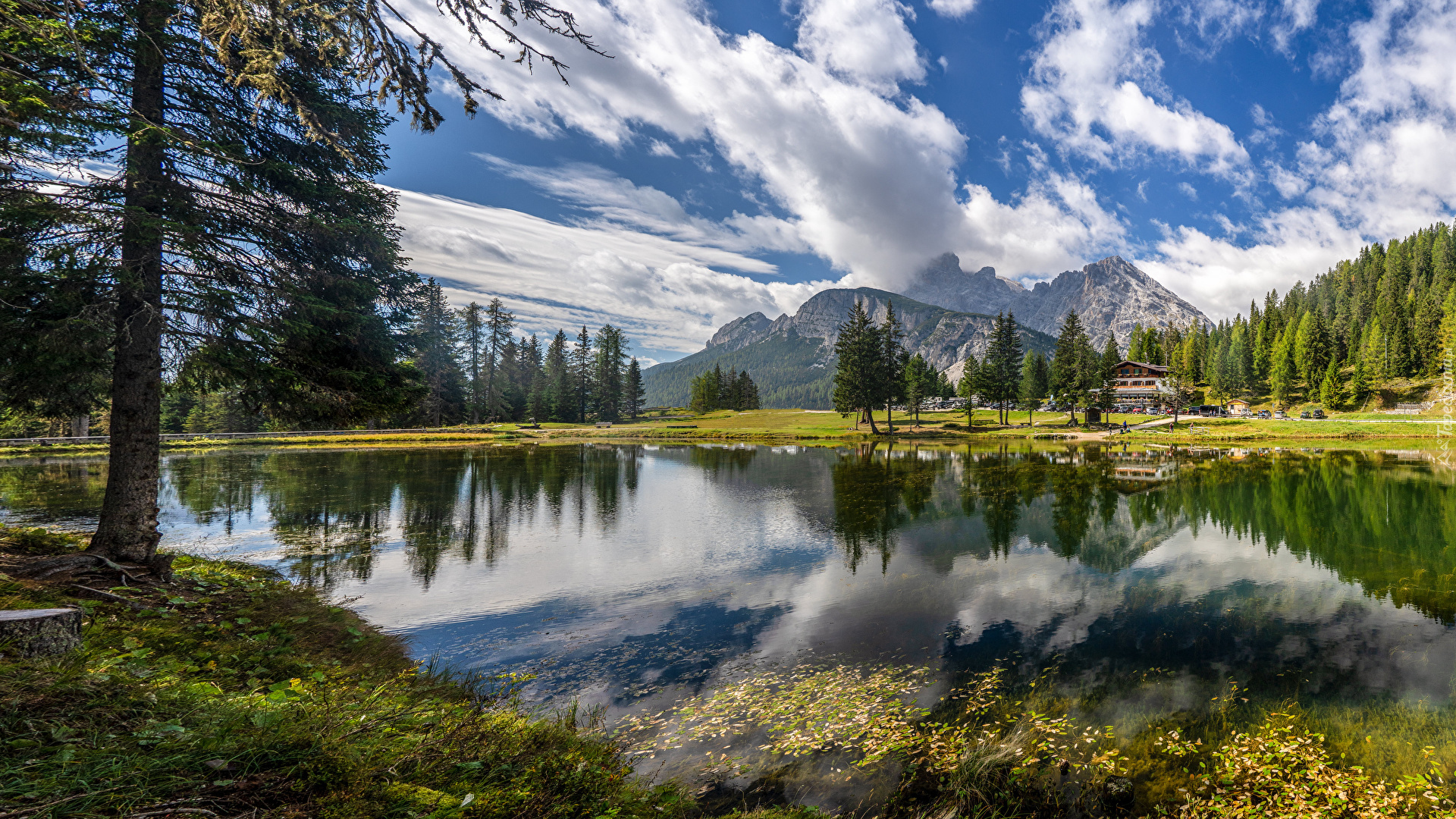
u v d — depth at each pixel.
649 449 56.50
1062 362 83.00
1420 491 26.86
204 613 9.05
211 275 10.05
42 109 6.35
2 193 7.39
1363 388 85.12
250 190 9.71
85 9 5.04
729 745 6.49
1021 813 5.29
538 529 19.89
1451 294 86.19
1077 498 26.11
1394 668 8.72
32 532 12.39
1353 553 16.34
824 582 13.77
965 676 8.53
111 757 3.05
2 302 7.70
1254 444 57.03
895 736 6.72
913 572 14.67
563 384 93.62
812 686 8.21
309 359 11.18
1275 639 10.05
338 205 11.20
